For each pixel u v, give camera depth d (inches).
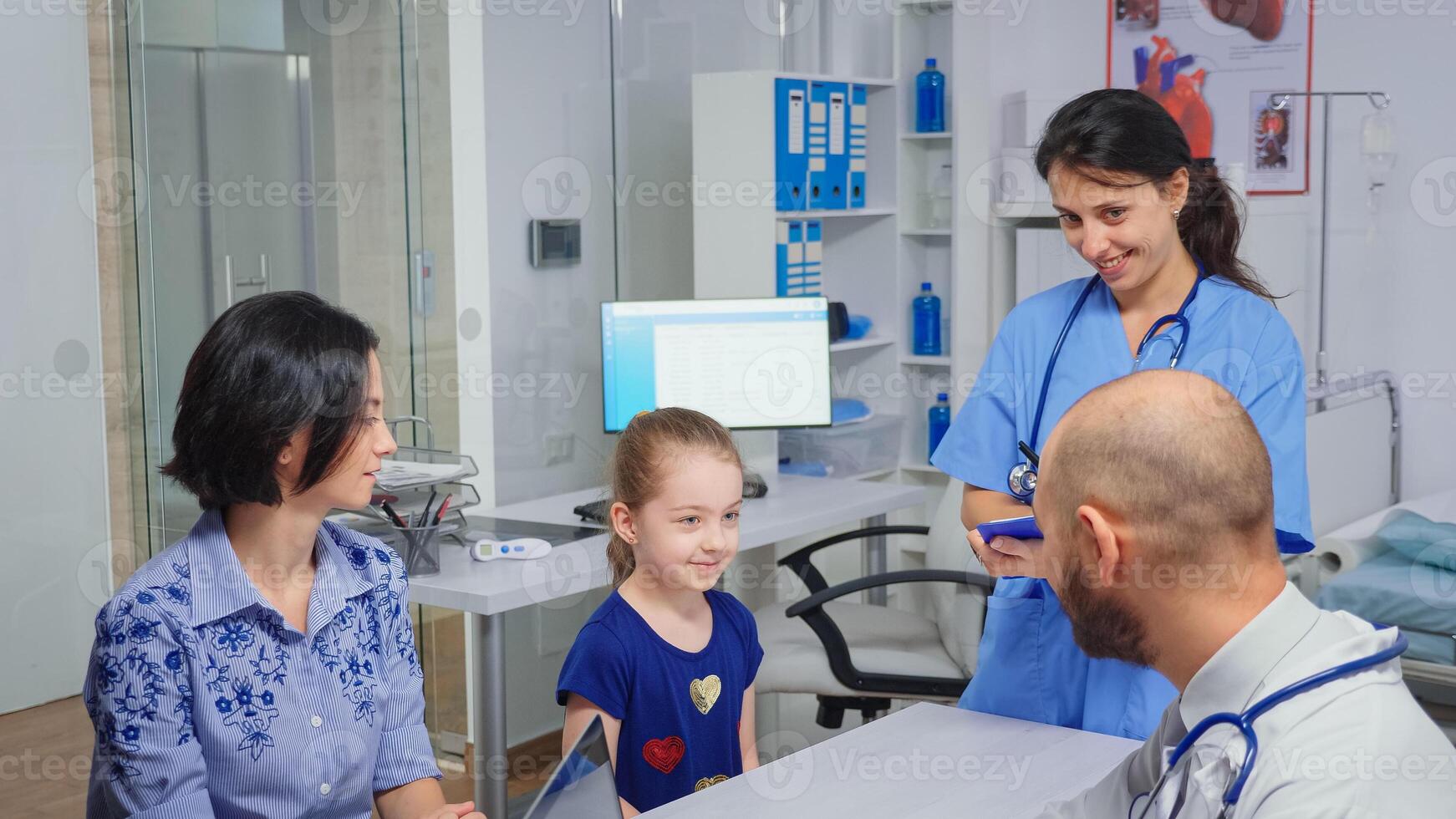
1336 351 149.4
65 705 129.6
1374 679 34.1
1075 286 67.6
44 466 125.2
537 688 132.1
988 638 65.4
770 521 112.7
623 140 138.0
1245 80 152.4
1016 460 68.4
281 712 52.7
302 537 53.9
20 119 121.3
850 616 118.0
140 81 125.5
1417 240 144.4
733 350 122.8
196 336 124.9
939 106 154.6
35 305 123.5
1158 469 35.2
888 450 156.4
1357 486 140.5
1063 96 161.2
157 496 129.0
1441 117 141.9
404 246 115.4
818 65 154.6
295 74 118.2
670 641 69.0
